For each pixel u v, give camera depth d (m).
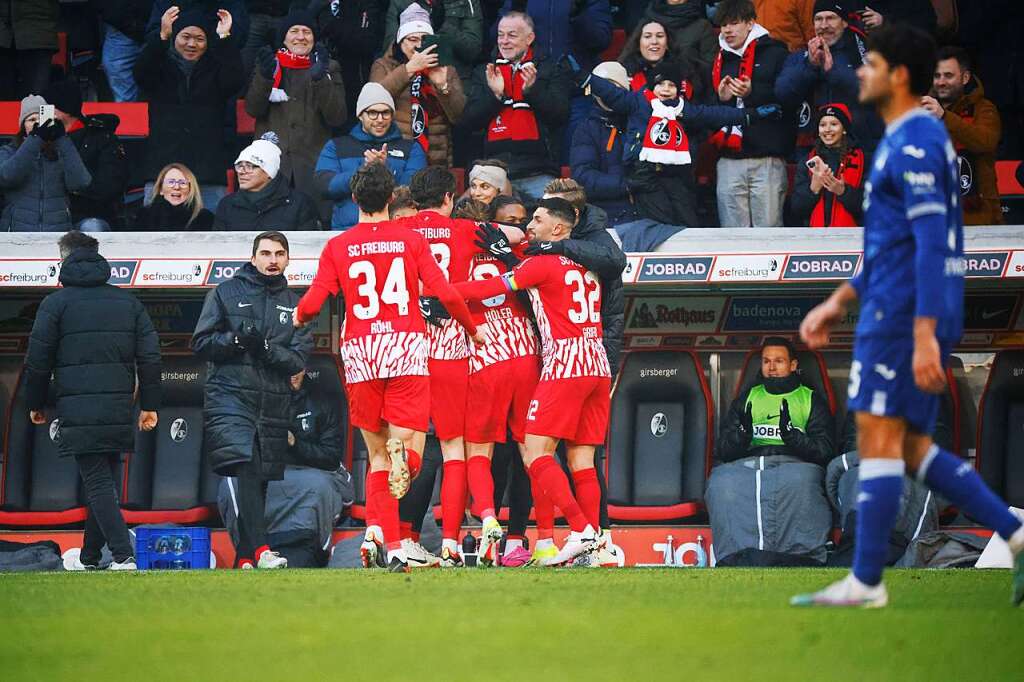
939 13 43.97
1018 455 39.31
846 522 35.38
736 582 20.36
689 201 38.91
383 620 13.79
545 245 27.70
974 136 38.56
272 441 32.47
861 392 14.60
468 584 19.72
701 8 44.38
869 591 14.99
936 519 35.72
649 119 38.34
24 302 39.66
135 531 35.28
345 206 38.97
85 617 14.48
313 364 38.97
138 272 36.72
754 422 37.41
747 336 40.16
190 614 14.72
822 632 12.59
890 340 14.41
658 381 39.44
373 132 39.31
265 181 38.44
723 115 38.56
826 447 37.03
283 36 41.47
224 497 36.00
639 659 10.88
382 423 24.75
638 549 38.59
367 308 24.33
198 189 39.75
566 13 43.19
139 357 32.84
